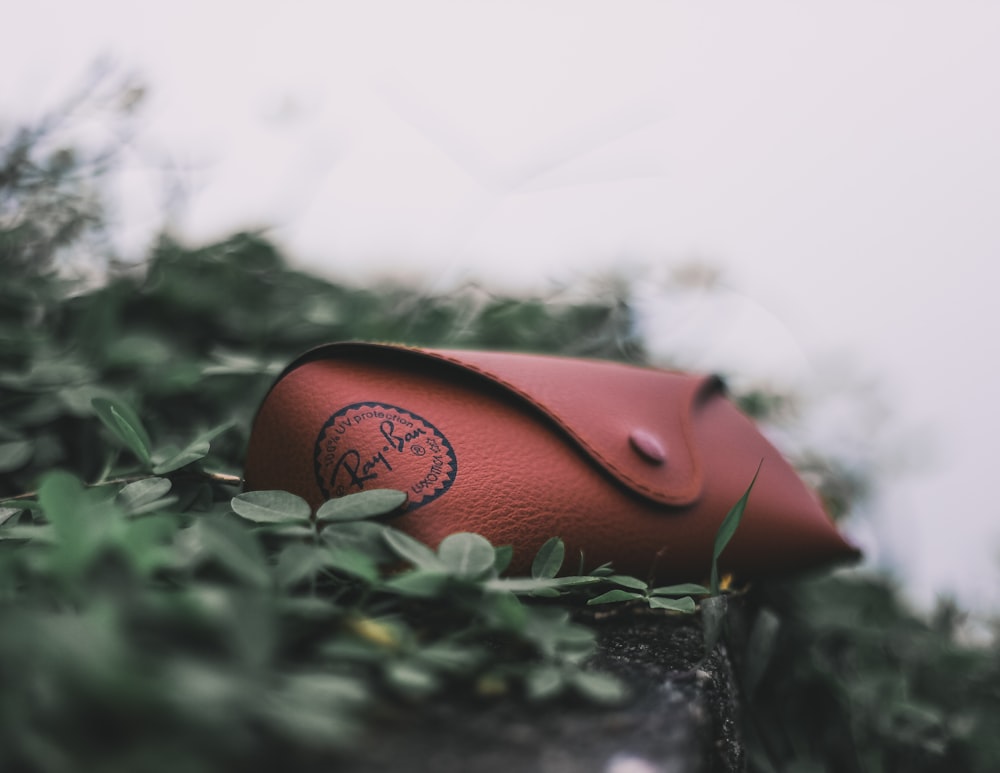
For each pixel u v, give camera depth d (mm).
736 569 855
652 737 450
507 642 561
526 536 705
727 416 970
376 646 459
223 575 513
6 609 354
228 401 1176
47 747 286
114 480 768
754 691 948
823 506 977
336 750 391
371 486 701
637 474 778
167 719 303
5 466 891
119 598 351
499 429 765
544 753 416
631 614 781
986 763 1202
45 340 1170
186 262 1511
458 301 1809
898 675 1304
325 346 805
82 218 1510
